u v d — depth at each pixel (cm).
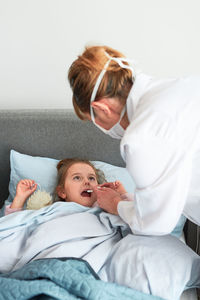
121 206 132
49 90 205
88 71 107
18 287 107
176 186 101
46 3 192
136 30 194
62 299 105
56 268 114
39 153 196
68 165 183
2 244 142
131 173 104
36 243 138
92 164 186
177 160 100
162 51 196
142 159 101
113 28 195
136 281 122
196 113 104
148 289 120
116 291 111
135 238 135
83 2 192
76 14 193
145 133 101
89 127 192
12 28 196
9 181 200
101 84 107
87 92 109
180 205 104
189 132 102
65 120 192
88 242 138
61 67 202
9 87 206
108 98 110
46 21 195
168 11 190
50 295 105
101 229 146
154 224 108
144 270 123
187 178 102
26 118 192
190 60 197
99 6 192
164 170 101
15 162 189
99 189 155
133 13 192
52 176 187
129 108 110
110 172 187
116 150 195
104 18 193
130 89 111
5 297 106
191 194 113
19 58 201
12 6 193
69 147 195
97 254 133
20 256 140
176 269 122
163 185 101
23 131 193
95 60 108
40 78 204
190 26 191
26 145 195
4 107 208
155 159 100
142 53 197
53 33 197
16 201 174
